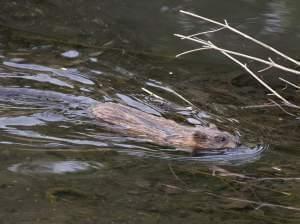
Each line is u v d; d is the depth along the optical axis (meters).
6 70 13.29
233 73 14.55
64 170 9.53
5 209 8.20
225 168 10.14
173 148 10.77
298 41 16.27
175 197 8.97
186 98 12.97
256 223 8.40
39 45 14.94
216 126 11.67
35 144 10.39
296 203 9.05
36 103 12.05
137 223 8.13
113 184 9.20
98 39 15.73
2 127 10.94
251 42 16.16
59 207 8.38
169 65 14.62
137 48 15.41
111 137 10.95
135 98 12.72
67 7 17.61
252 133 11.55
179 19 17.31
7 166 9.48
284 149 10.95
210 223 8.30
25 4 17.58
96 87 13.01
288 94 13.57
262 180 9.74
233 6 18.41
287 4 18.69
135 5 18.09
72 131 11.04
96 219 8.15
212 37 16.25
